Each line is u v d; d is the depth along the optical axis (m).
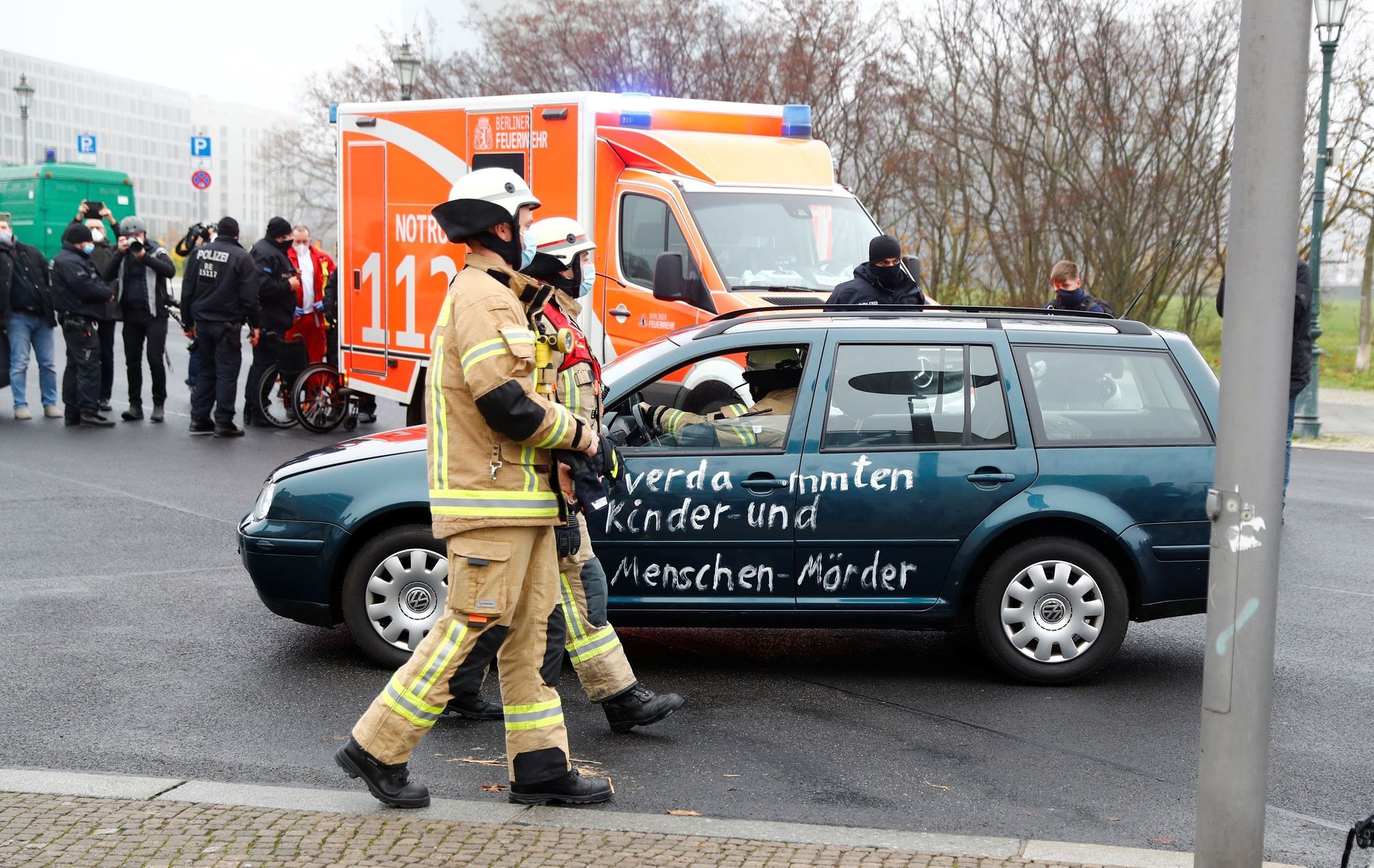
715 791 4.74
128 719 5.39
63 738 5.14
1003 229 23.39
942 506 5.91
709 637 6.93
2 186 35.09
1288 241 3.23
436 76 27.20
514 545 4.25
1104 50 22.16
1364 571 8.65
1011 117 22.89
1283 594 8.00
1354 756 5.30
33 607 7.07
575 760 5.04
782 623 5.99
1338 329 35.78
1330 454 15.06
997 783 4.88
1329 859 4.31
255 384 13.99
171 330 27.64
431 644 4.30
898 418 6.00
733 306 9.29
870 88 23.08
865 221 10.45
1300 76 3.19
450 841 4.06
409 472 6.00
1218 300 10.15
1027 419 6.02
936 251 24.09
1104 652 6.05
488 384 4.06
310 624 6.30
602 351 10.38
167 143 189.50
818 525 5.89
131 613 7.02
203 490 10.50
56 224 33.31
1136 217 22.67
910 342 6.07
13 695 5.64
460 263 11.29
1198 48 21.91
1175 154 22.52
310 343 14.21
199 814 4.24
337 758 4.35
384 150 11.99
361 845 4.00
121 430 13.68
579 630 5.23
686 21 23.58
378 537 6.02
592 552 5.31
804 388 5.99
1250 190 3.24
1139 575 5.99
